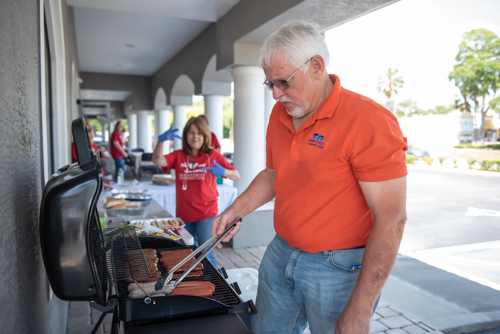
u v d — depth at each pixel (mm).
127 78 12219
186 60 8148
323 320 1297
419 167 20812
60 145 3125
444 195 10234
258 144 5016
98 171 959
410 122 31188
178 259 1513
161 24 6680
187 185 2986
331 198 1234
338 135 1175
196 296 1093
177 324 1068
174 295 1076
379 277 1088
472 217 7250
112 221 2531
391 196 1092
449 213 7664
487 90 26797
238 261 4297
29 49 1116
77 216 914
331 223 1248
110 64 10484
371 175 1101
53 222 904
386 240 1081
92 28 6965
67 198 911
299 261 1337
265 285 1502
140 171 10555
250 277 2090
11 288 809
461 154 24797
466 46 27438
